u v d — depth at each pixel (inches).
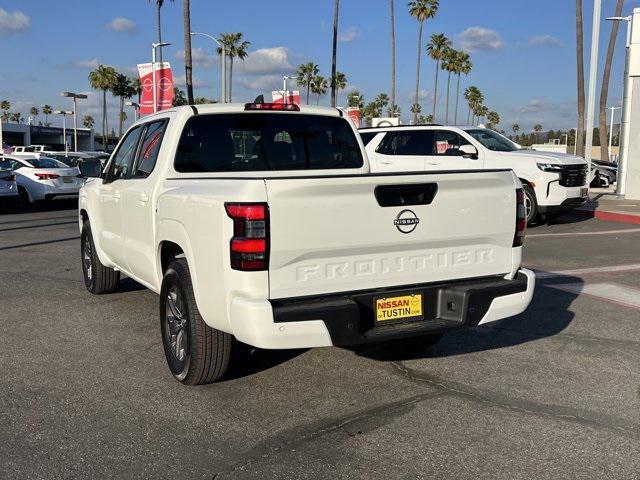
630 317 260.8
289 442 151.4
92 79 3184.1
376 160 553.6
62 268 370.6
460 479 134.4
